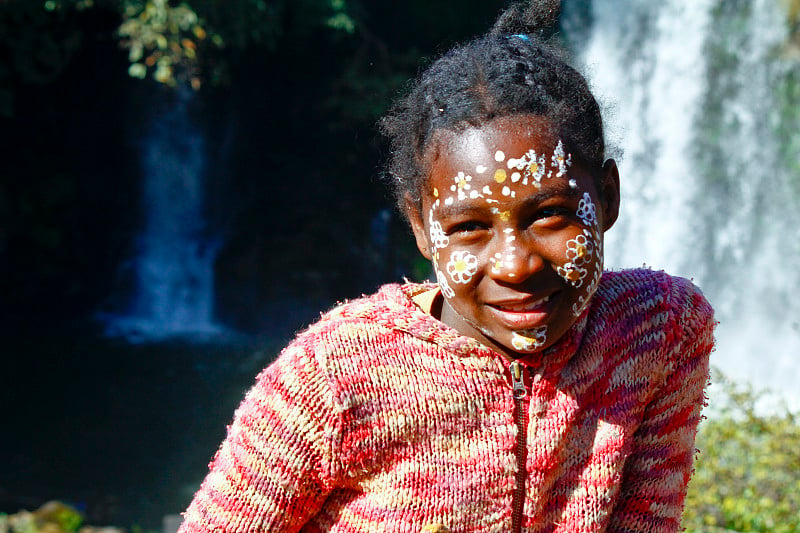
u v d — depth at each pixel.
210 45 14.22
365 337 1.39
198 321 15.89
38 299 15.46
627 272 1.53
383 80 15.55
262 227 16.42
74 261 15.79
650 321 1.47
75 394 11.66
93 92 15.52
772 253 14.17
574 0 15.09
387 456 1.37
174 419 10.84
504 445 1.37
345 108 15.59
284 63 15.84
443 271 1.35
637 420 1.45
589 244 1.31
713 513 4.63
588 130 1.37
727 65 14.40
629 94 14.80
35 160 15.52
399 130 1.47
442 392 1.36
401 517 1.36
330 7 14.99
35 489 8.58
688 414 1.52
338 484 1.39
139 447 9.92
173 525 4.61
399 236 16.20
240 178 16.47
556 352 1.40
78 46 14.32
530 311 1.31
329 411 1.37
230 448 1.44
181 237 16.34
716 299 14.29
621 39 14.88
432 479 1.36
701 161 14.51
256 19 14.05
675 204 14.56
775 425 4.96
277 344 14.33
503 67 1.34
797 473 4.76
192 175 16.30
